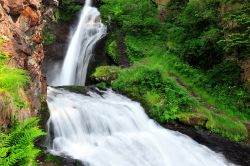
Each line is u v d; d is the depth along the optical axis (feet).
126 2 73.15
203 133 41.09
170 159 33.55
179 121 42.14
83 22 66.95
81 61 61.57
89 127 35.70
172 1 74.84
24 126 21.86
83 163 28.43
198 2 61.93
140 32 68.39
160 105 43.52
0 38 27.45
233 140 41.14
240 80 50.85
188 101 44.55
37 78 33.91
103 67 54.08
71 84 58.95
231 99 49.49
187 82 55.36
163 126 41.47
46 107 34.83
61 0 66.64
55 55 58.65
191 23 61.67
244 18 46.60
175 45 62.90
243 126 43.62
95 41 64.95
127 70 52.44
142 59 61.87
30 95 30.53
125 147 33.78
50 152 29.12
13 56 28.76
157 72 47.98
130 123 39.22
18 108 25.27
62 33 62.23
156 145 35.58
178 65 58.75
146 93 46.01
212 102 50.03
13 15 31.83
